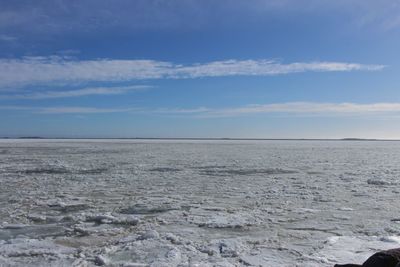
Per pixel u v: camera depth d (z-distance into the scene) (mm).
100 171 19234
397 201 11203
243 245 6871
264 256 6270
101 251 6570
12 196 12070
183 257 6219
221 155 32719
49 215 9500
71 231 7984
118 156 30828
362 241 7031
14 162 24203
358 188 13656
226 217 9109
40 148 46094
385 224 8461
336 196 12047
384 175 17531
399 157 30625
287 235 7621
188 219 9000
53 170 19547
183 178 16641
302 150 44250
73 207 10492
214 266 5758
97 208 10336
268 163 24203
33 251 6543
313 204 10773
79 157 29438
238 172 18953
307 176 17312
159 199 11609
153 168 20766
